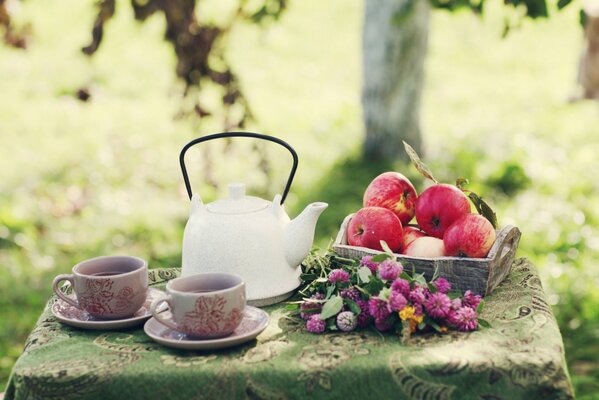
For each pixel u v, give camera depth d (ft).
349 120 26.16
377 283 5.47
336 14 38.01
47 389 4.94
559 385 4.91
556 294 14.10
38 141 24.50
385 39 21.59
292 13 38.06
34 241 16.93
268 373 4.93
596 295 14.07
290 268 6.09
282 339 5.36
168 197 20.26
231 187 6.13
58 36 34.09
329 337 5.38
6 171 21.68
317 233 17.46
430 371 4.93
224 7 32.58
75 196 19.97
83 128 25.70
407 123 22.03
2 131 25.32
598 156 22.12
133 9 12.12
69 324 5.67
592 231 17.21
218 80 12.58
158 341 5.24
